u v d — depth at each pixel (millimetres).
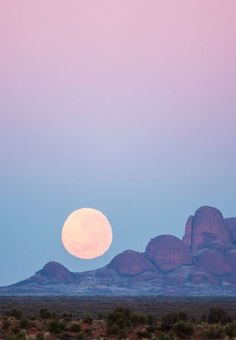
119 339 184500
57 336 186250
